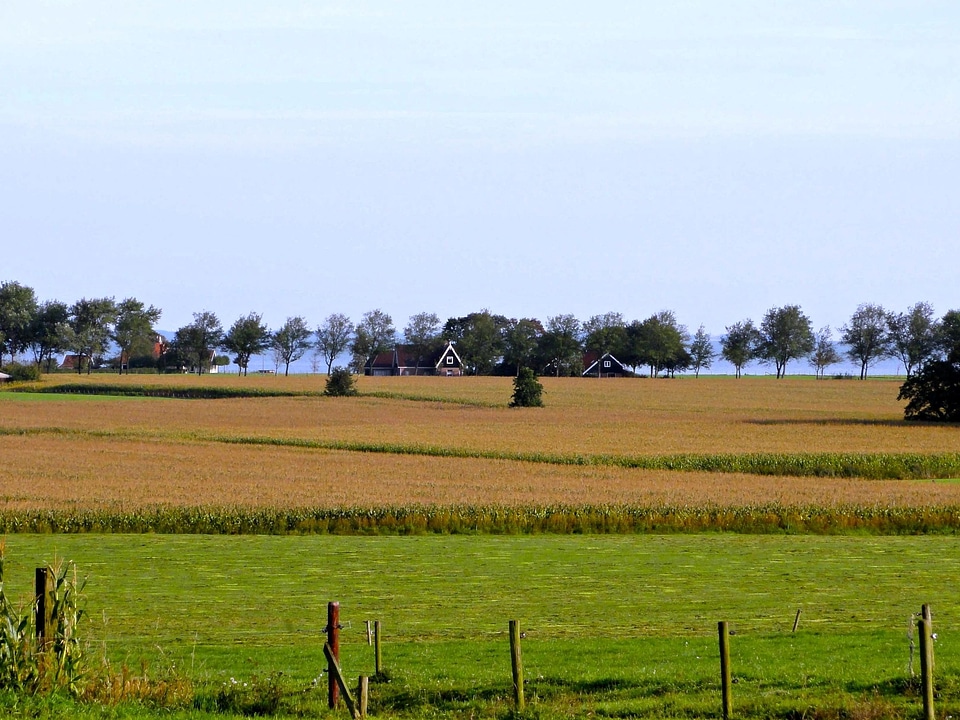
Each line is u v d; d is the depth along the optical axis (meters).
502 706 55.19
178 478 197.75
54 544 131.75
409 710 55.41
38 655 51.94
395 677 60.41
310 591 98.62
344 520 149.00
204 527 148.38
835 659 62.47
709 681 58.31
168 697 54.56
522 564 115.25
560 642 70.81
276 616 86.25
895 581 102.81
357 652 68.69
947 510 154.25
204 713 51.41
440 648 69.31
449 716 54.31
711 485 188.38
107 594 97.06
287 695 56.91
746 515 151.88
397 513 151.88
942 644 66.50
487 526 149.25
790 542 135.50
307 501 163.25
